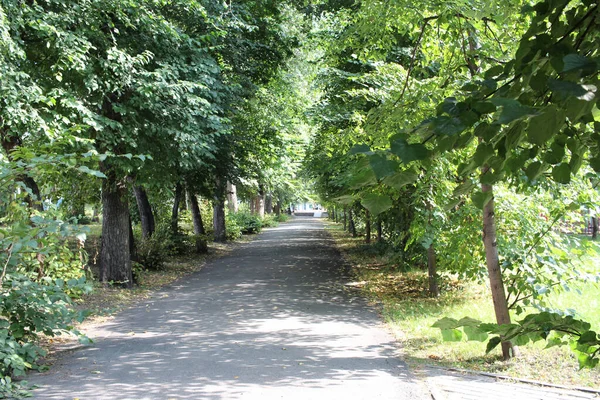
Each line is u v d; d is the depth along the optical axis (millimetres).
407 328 9078
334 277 16094
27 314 5965
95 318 10062
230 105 16438
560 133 1506
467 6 5031
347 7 14977
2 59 8023
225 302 11977
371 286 14172
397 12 6258
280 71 22078
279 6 18812
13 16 8523
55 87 10133
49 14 9242
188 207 30188
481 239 9211
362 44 7461
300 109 24797
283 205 65938
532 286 6664
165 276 16344
